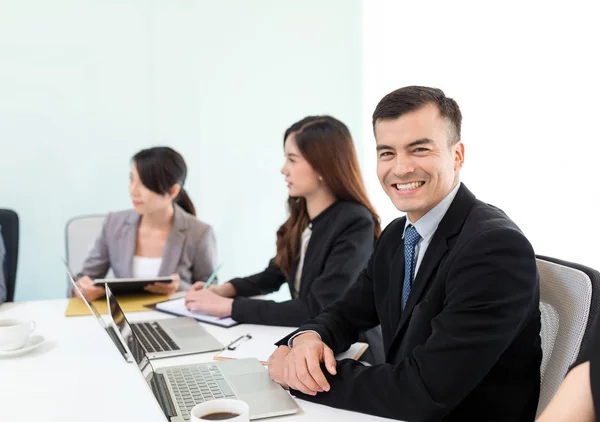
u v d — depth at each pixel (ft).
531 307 3.86
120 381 4.25
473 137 9.32
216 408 3.13
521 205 8.35
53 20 10.94
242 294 7.18
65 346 5.11
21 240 10.99
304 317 5.81
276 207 12.89
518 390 3.96
